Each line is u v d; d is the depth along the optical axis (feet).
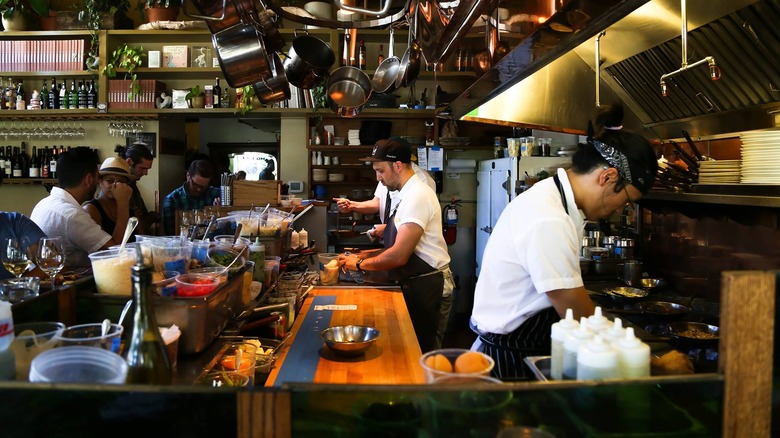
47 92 18.25
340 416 2.77
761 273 2.78
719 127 10.23
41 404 2.80
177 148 20.34
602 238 13.35
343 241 19.27
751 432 2.80
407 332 7.09
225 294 5.43
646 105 11.77
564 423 2.79
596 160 5.59
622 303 9.14
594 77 11.93
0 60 18.01
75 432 2.81
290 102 18.28
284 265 9.42
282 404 2.77
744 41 8.25
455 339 18.47
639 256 12.92
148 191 18.44
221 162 24.86
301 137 18.93
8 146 18.63
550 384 2.77
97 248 9.38
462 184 20.25
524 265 5.70
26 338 3.45
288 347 6.42
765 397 2.80
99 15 17.33
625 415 2.80
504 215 6.29
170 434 2.81
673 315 7.92
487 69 6.80
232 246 7.02
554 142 18.30
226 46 8.08
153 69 18.03
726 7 7.91
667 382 2.80
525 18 5.29
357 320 7.67
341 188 19.62
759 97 8.97
